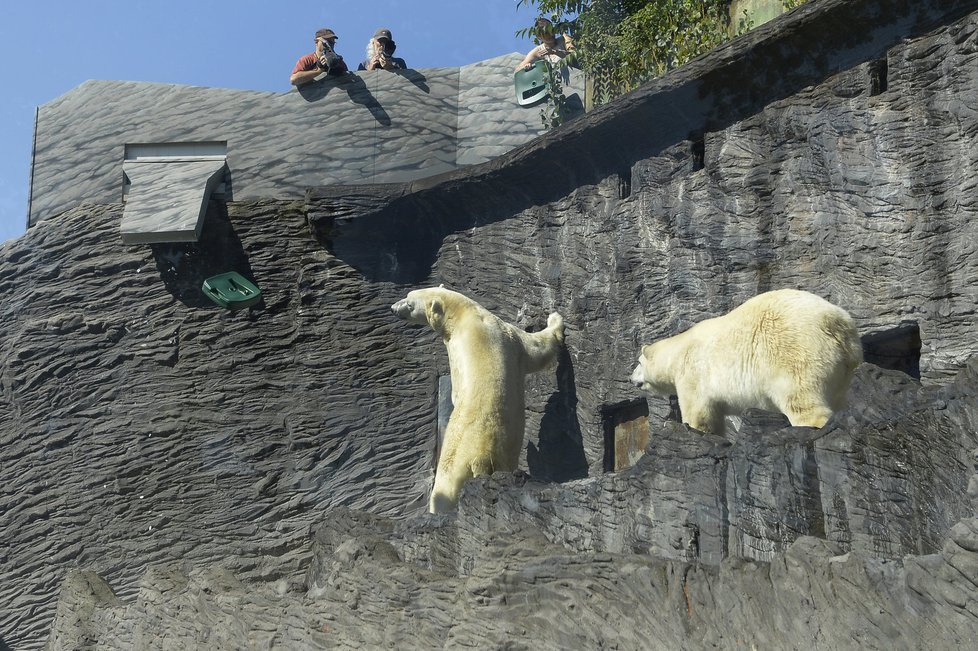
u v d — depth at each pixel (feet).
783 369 31.83
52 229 63.52
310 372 59.52
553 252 52.11
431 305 48.49
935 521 20.95
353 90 61.62
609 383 48.42
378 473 57.93
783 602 18.94
